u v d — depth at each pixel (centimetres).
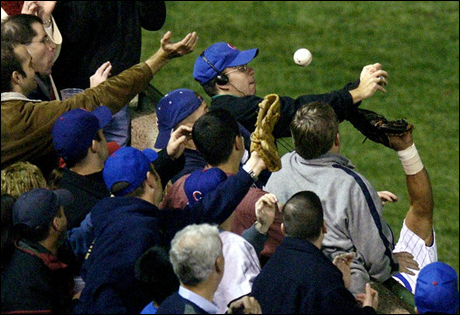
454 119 5594
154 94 3114
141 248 1633
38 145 2052
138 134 2834
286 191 1950
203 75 2456
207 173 1806
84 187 1888
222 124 1848
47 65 2202
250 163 1741
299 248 1686
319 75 5894
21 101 2048
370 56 6088
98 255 1647
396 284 2117
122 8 2647
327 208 1886
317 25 6366
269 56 6056
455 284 1725
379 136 2286
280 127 2303
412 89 5825
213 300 1731
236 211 1934
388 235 1942
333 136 1902
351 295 1673
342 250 1892
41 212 1700
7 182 1856
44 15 2320
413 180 2320
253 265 1764
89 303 1639
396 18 6475
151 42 6025
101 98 2150
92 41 2628
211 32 6203
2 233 1744
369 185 1911
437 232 4712
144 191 1736
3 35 2139
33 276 1688
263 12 6456
